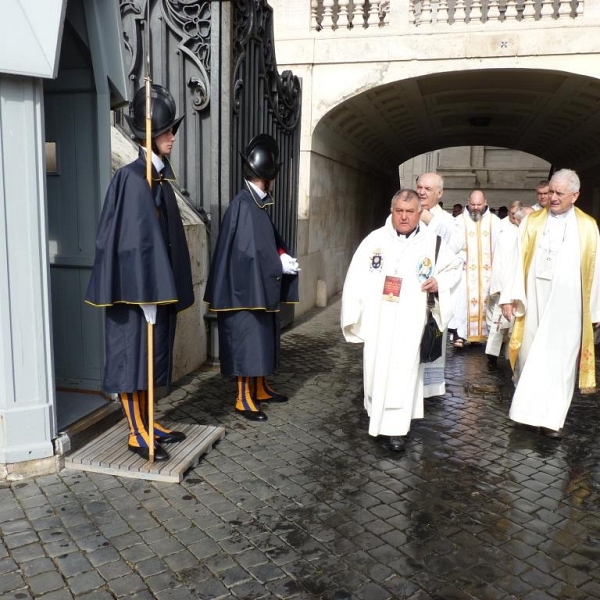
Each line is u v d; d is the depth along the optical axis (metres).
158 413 4.61
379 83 9.30
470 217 7.02
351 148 11.92
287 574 2.65
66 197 4.14
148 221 3.30
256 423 4.49
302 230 8.96
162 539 2.89
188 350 5.58
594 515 3.27
